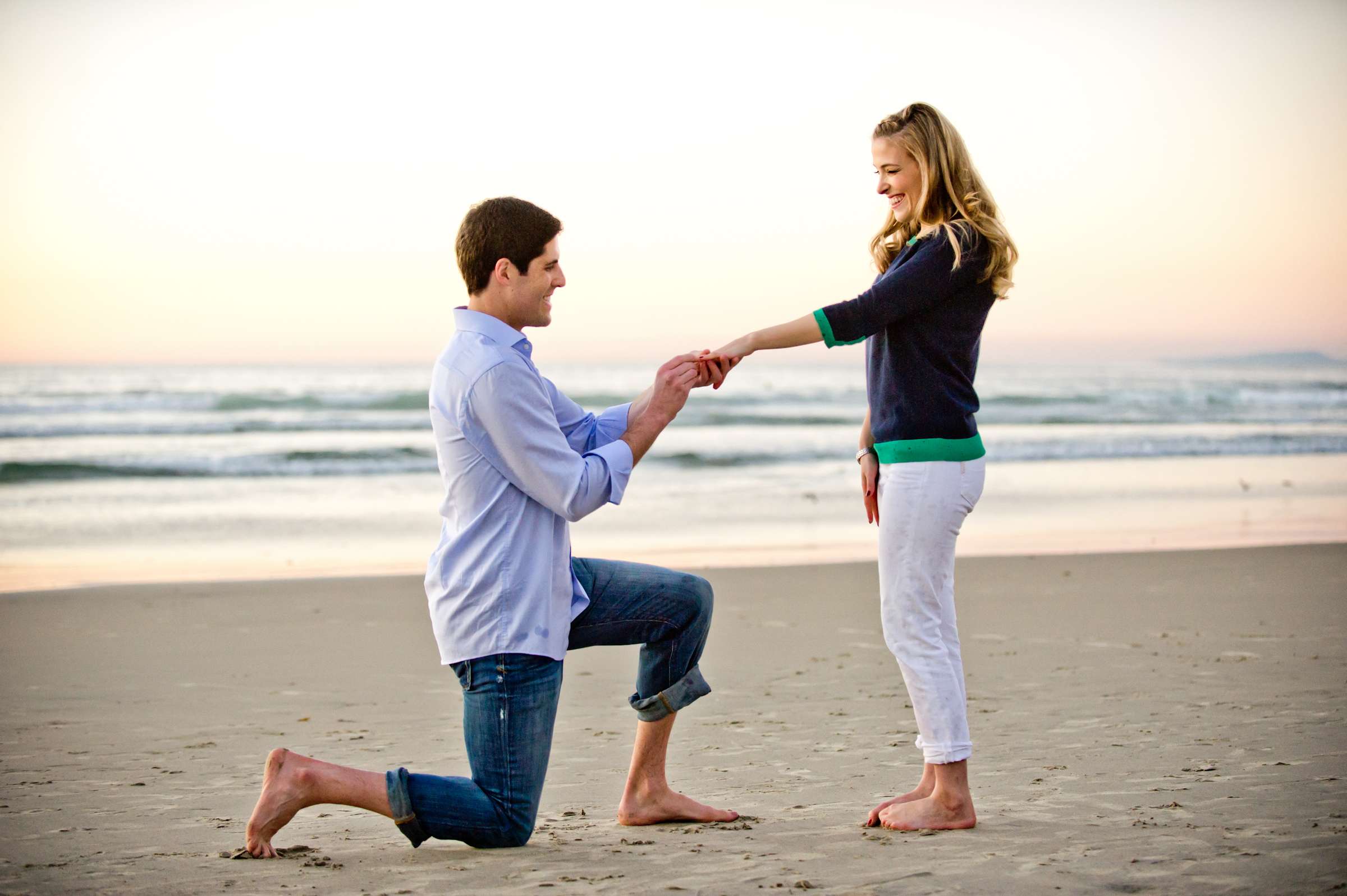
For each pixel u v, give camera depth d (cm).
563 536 274
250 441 2008
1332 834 257
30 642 625
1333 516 1226
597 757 382
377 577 863
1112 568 851
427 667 562
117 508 1344
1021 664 524
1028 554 942
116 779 354
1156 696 445
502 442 260
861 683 504
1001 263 274
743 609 714
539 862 253
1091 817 278
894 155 286
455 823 260
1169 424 2536
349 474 1691
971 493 279
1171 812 280
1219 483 1546
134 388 2978
